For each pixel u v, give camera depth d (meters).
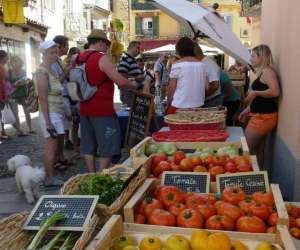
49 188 5.34
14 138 8.94
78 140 7.43
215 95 5.43
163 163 3.00
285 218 1.98
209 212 2.11
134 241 1.94
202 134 3.91
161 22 36.53
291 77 4.23
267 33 6.75
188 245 1.84
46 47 5.05
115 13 37.59
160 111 7.30
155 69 12.73
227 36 6.11
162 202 2.29
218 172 2.86
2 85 8.21
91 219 1.96
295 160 3.90
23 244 1.98
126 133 6.04
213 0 31.56
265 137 5.39
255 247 1.85
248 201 2.20
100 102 4.59
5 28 15.14
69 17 23.92
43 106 5.10
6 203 4.92
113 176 2.76
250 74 10.10
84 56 4.57
